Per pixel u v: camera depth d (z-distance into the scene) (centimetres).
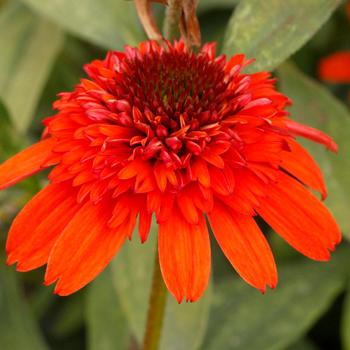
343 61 47
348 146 42
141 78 33
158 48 35
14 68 46
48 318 50
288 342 42
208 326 43
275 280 32
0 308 45
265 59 37
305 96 43
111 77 34
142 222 32
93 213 32
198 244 32
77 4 44
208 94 33
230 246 32
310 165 34
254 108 33
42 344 45
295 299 43
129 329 43
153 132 33
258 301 44
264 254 32
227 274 46
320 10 37
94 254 32
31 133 50
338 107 42
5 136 39
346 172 42
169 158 32
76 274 31
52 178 32
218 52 47
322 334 47
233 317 43
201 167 32
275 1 37
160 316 36
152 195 32
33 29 47
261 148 33
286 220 33
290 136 33
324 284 44
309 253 32
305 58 50
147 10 35
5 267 46
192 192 32
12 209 43
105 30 43
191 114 33
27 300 50
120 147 33
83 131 32
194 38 35
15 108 45
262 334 43
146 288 40
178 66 34
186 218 32
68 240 32
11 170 33
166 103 33
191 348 39
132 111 33
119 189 32
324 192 34
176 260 31
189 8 35
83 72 50
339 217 41
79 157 32
